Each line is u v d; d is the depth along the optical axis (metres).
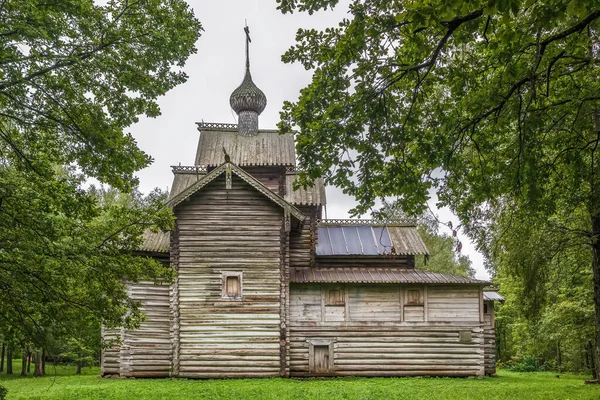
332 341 25.00
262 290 24.27
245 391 18.28
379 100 10.05
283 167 30.42
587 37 10.01
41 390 20.59
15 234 10.99
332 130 9.77
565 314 31.25
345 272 26.50
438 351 25.12
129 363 24.14
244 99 34.09
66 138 12.80
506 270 21.97
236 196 24.92
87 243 12.18
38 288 12.13
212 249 24.45
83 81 12.17
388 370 24.89
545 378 27.17
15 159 12.60
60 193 11.38
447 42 10.51
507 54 9.24
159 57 12.88
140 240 13.59
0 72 10.09
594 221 19.97
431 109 11.62
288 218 24.22
